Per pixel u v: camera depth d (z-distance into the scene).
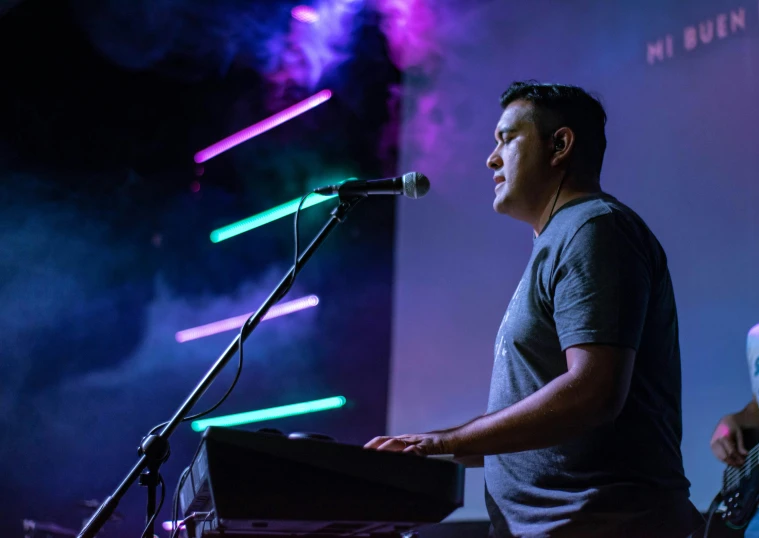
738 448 1.90
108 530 4.12
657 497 1.41
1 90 4.64
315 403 4.61
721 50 3.03
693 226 3.00
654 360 1.52
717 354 2.83
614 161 3.35
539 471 1.46
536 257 1.56
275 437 1.13
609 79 3.44
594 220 1.47
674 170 3.11
